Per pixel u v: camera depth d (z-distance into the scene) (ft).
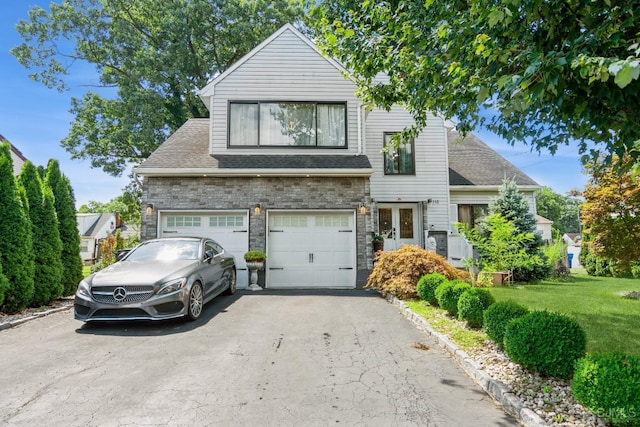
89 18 65.57
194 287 21.04
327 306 24.76
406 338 17.35
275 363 14.02
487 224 38.29
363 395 11.30
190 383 12.14
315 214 34.78
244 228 33.94
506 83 9.17
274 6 69.05
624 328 17.51
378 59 17.20
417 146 41.75
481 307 17.52
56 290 25.08
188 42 68.64
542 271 37.76
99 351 15.38
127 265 21.76
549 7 9.51
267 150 36.27
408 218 41.91
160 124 65.10
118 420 9.76
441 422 9.72
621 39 8.68
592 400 8.93
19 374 12.90
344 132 37.01
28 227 23.13
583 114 9.95
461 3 12.95
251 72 37.01
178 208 33.60
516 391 10.96
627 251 27.73
